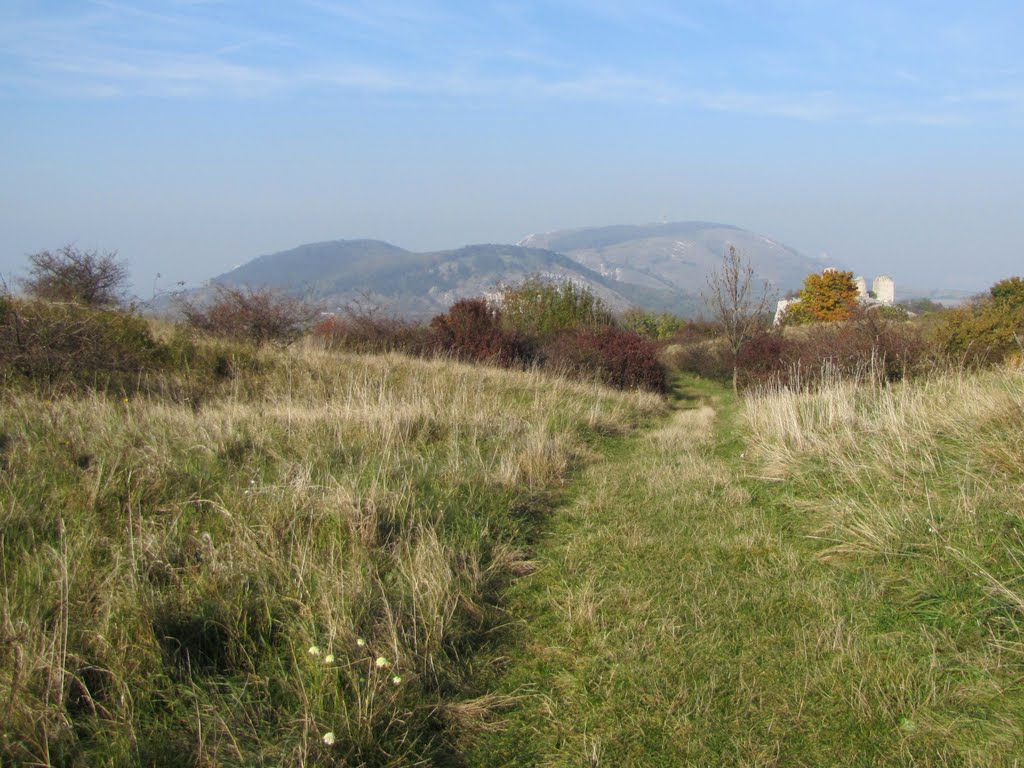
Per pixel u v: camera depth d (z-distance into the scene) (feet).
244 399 31.60
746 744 9.23
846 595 13.17
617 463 26.89
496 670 11.44
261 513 15.84
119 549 13.20
